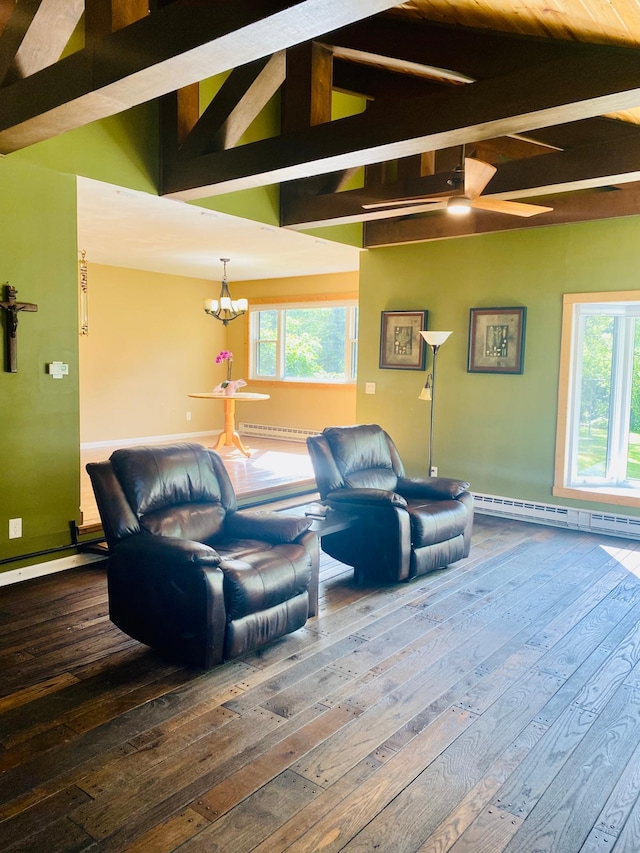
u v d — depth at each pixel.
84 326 5.30
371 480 4.52
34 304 3.95
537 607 3.71
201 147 4.16
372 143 3.28
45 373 4.05
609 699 2.71
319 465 4.30
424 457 6.32
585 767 2.25
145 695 2.68
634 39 2.84
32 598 3.76
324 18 2.04
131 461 3.24
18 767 2.19
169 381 9.40
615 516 5.21
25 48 3.04
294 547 3.24
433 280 6.14
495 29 3.42
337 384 8.94
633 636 3.33
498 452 5.83
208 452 3.66
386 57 3.80
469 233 5.56
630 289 5.01
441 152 5.45
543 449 5.56
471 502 4.54
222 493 3.61
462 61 3.59
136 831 1.90
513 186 4.16
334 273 8.83
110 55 2.57
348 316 8.84
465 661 3.03
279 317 9.61
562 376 5.41
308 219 5.36
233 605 2.84
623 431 5.57
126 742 2.34
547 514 5.57
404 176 5.36
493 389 5.82
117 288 8.59
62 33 3.10
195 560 2.78
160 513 3.25
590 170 3.82
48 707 2.58
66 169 4.04
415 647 3.17
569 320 5.34
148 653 3.07
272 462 7.40
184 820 1.95
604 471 5.63
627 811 2.03
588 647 3.20
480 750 2.33
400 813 1.99
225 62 2.38
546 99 2.69
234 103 3.96
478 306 5.86
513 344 5.63
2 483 3.89
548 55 3.31
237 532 3.48
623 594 3.92
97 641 3.20
